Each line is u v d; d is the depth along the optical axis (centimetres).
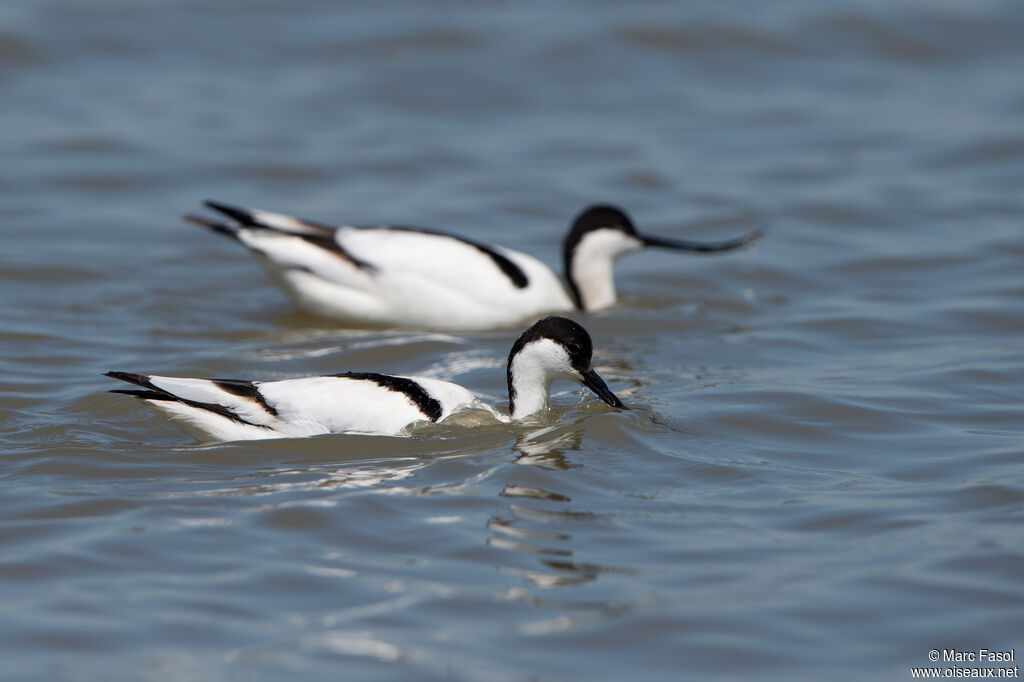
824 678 779
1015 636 823
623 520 993
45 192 2072
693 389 1347
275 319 1650
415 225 2034
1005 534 966
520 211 2112
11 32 2667
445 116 2523
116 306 1639
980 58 2800
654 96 2642
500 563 914
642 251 1984
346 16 2900
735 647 810
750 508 1022
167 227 1972
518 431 1191
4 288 1672
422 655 793
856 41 2848
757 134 2470
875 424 1237
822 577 900
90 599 852
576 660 794
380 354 1492
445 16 2903
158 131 2355
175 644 802
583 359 1225
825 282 1814
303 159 2278
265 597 860
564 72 2700
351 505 1001
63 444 1134
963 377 1384
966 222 2033
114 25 2762
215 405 1134
